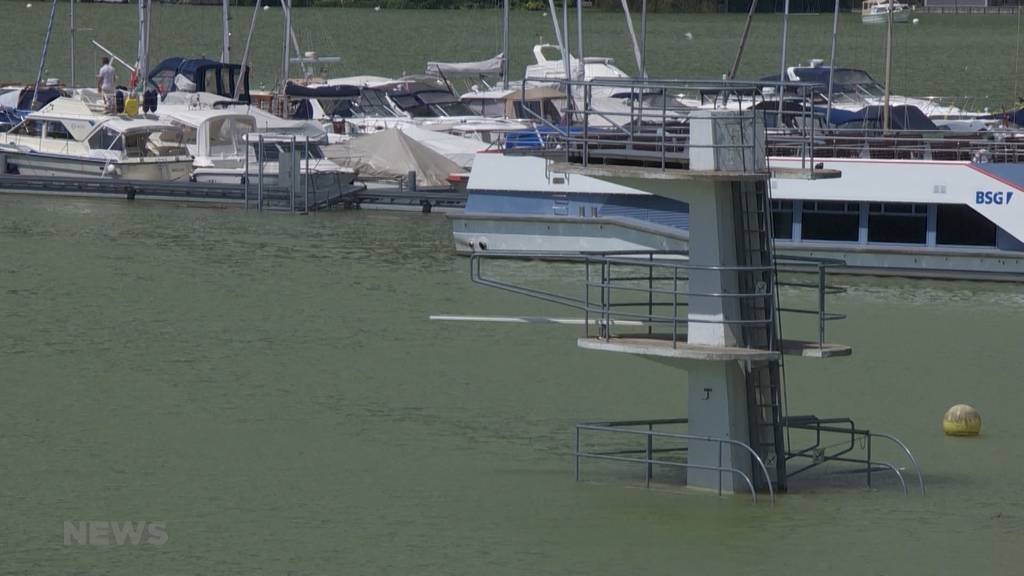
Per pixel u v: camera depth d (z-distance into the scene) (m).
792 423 82.62
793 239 153.12
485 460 88.44
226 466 87.12
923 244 149.62
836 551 73.00
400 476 85.25
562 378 109.19
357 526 77.31
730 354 73.62
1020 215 145.75
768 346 76.38
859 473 85.56
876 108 194.88
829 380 111.12
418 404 101.75
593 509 78.81
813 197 150.88
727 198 74.94
